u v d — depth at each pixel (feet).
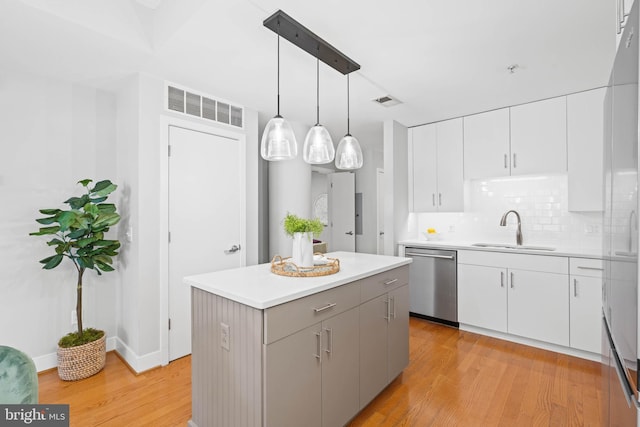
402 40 6.74
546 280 9.36
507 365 8.50
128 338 8.63
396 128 12.58
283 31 5.59
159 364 8.48
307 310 5.14
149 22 7.04
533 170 10.39
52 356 8.32
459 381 7.72
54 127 8.36
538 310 9.48
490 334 10.52
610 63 7.76
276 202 13.34
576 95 9.66
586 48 7.07
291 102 10.45
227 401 5.15
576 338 8.87
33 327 8.07
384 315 7.08
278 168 13.30
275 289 5.06
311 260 6.51
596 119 9.34
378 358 6.84
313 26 6.22
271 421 4.57
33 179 8.04
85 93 8.87
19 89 7.85
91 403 6.84
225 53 7.20
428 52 7.24
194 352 5.91
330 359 5.59
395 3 5.55
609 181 4.29
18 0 5.29
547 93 9.73
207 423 5.62
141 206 8.20
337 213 18.97
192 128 9.25
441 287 11.50
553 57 7.48
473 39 6.72
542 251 9.43
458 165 11.99
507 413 6.49
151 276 8.38
